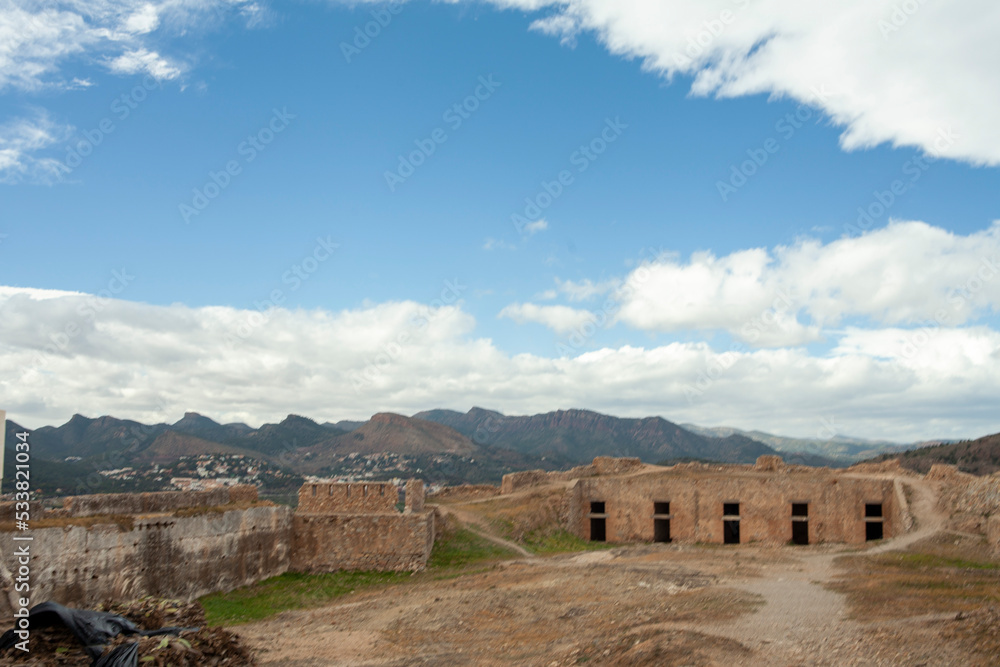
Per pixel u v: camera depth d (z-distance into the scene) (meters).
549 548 52.09
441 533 48.28
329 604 32.88
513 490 62.69
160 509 34.00
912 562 38.03
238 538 35.94
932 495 53.59
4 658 17.53
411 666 20.62
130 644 18.06
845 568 36.00
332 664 21.02
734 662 17.33
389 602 31.23
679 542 60.34
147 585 29.28
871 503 58.16
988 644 16.64
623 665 18.02
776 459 66.31
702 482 61.38
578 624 24.83
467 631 24.94
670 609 24.89
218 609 31.20
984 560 38.47
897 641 18.28
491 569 39.72
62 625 18.89
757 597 26.62
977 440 100.12
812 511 58.84
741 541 59.84
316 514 41.94
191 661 18.53
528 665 20.11
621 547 52.09
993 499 45.84
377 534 41.56
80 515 29.64
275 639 24.61
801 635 20.22
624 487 63.44
